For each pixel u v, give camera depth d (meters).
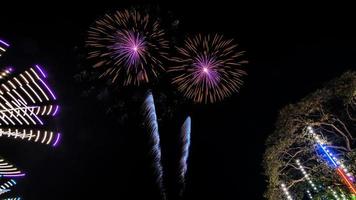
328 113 11.02
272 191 11.02
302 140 11.26
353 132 11.26
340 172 10.17
